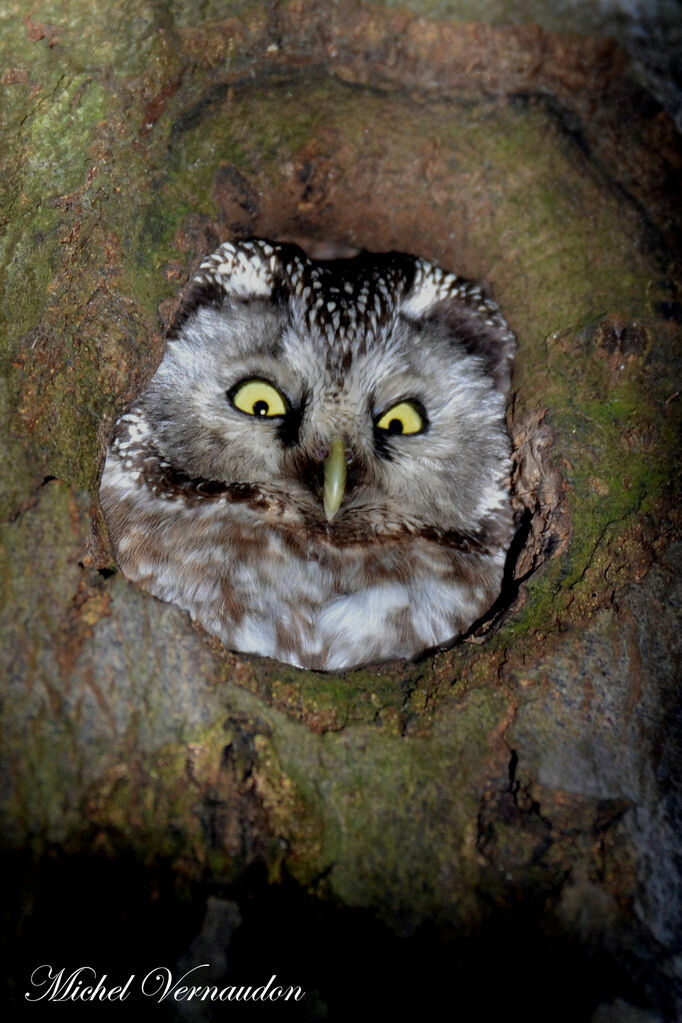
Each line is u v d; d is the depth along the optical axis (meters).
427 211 1.77
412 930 1.74
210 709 1.75
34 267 1.73
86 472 1.74
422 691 1.75
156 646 1.75
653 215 1.75
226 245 1.77
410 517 1.79
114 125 1.74
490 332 1.77
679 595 1.74
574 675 1.74
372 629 1.78
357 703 1.75
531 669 1.74
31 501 1.74
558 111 1.75
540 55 1.75
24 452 1.74
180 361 1.77
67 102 1.73
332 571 1.78
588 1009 1.73
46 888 1.73
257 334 1.78
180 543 1.77
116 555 1.76
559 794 1.74
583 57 1.75
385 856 1.74
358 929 1.74
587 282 1.75
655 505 1.74
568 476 1.74
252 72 1.75
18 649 1.74
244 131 1.76
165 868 1.74
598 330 1.75
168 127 1.75
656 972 1.73
